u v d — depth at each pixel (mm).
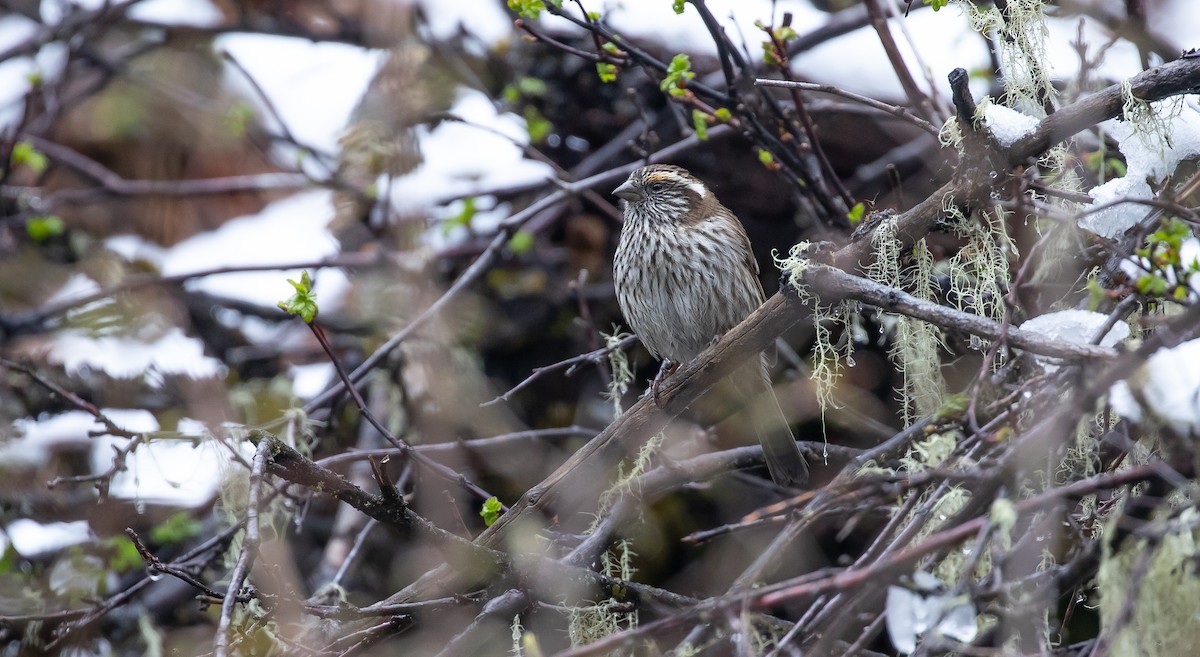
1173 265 6039
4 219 12594
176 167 14391
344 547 11117
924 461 6973
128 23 14094
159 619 11070
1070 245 7688
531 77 12359
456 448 10734
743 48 10016
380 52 12734
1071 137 8062
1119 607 5812
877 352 11695
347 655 7668
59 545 11422
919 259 8055
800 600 10234
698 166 12305
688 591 11648
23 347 12070
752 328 8125
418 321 10492
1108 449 7250
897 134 12023
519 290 12352
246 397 11898
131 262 13148
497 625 8578
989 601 5676
